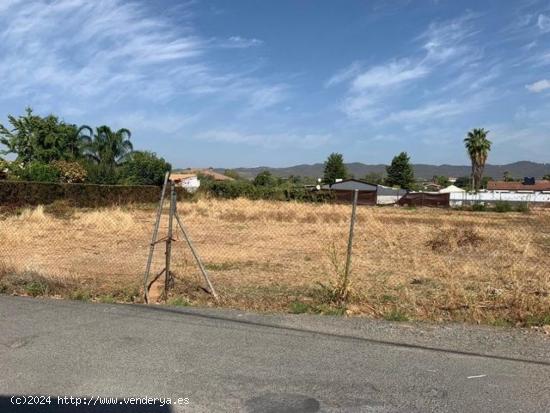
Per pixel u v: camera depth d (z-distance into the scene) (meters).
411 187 105.31
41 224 18.53
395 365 4.64
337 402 3.87
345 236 16.45
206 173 98.75
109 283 8.26
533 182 99.75
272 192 40.97
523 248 13.39
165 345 5.07
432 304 6.97
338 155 102.88
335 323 5.96
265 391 4.04
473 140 71.31
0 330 5.50
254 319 6.07
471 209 44.69
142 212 26.42
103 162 50.56
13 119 48.88
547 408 3.83
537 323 6.09
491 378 4.38
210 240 15.64
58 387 4.05
